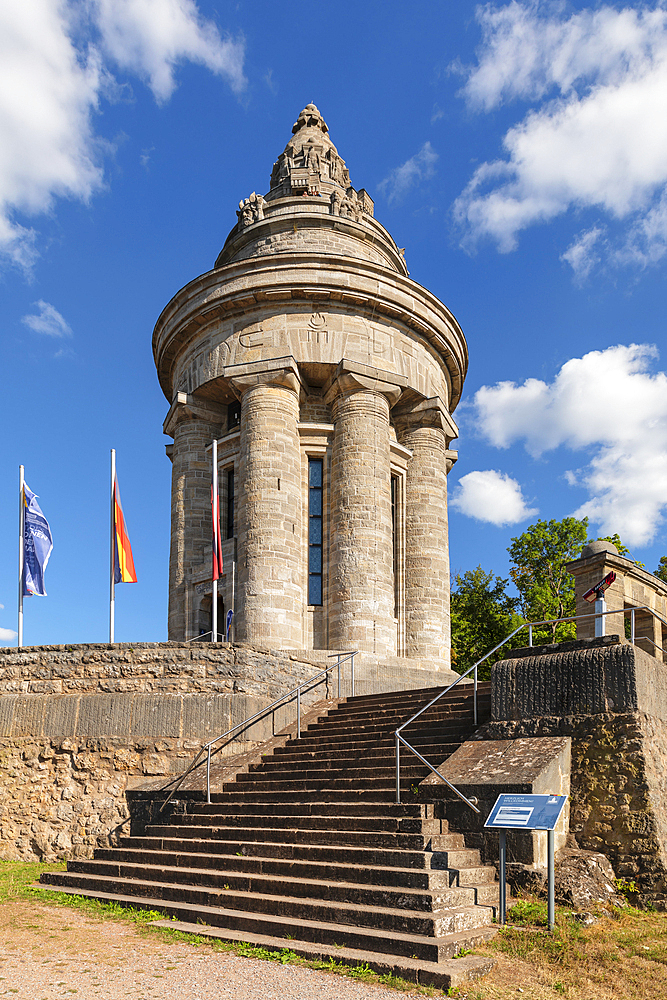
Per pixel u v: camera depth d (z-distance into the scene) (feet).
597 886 30.37
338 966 24.94
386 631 73.31
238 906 31.35
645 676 34.58
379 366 79.51
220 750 49.21
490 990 22.89
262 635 70.79
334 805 37.22
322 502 79.61
